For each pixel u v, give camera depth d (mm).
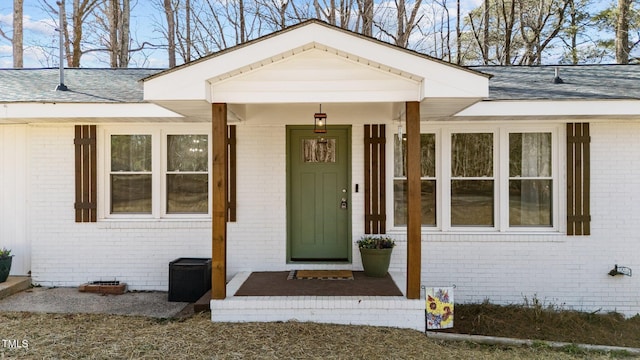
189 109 5641
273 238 6977
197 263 6492
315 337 4883
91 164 7008
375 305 5312
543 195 6977
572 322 6277
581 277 6785
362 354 4551
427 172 7027
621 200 6754
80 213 7004
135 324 5367
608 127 6766
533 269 6824
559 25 16812
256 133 6977
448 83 4867
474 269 6863
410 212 5227
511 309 6625
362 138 6930
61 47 7199
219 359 4340
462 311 6531
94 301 6352
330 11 17797
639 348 5457
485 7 17312
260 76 5082
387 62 4875
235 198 6980
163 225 7012
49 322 5387
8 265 6797
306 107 6902
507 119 6676
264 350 4551
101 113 6297
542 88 6777
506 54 16703
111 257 7023
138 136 7168
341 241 7117
